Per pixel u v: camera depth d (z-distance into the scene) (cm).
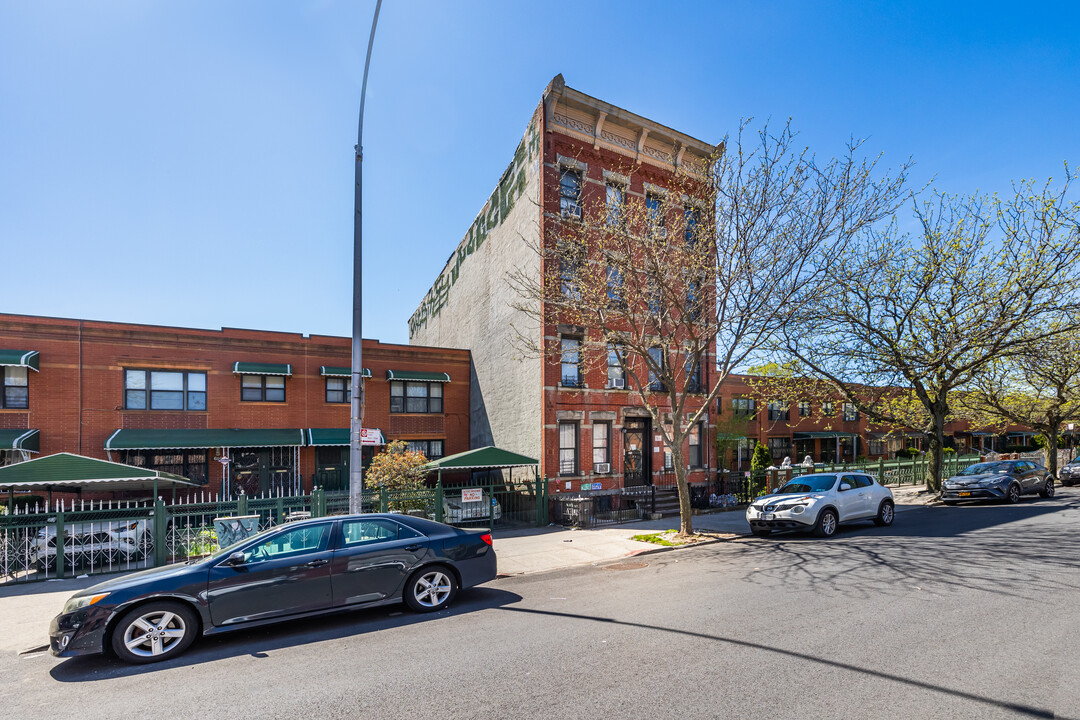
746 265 1321
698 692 487
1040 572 880
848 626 650
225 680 559
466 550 830
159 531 1157
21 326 1869
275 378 2219
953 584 823
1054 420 2697
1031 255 1711
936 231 1827
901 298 1922
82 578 1060
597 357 1897
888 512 1491
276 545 717
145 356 2025
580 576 1017
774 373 2272
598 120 2027
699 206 1641
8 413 1836
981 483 1902
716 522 1659
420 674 553
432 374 2475
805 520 1324
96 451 1930
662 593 852
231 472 2091
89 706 510
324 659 607
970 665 527
